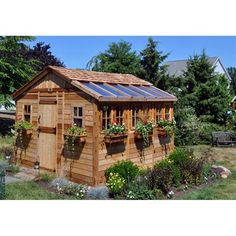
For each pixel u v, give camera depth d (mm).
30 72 26578
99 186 11148
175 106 21719
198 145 21719
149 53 23047
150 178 10898
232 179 12836
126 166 11148
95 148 11227
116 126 11852
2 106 26719
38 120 13672
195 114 24797
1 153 16297
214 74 26688
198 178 12055
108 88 12773
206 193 10859
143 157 13750
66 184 11156
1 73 23719
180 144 21266
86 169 11516
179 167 12109
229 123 25516
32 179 12359
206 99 25250
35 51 31750
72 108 12055
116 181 10375
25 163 14430
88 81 12508
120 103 12289
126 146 12695
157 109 14922
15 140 15016
